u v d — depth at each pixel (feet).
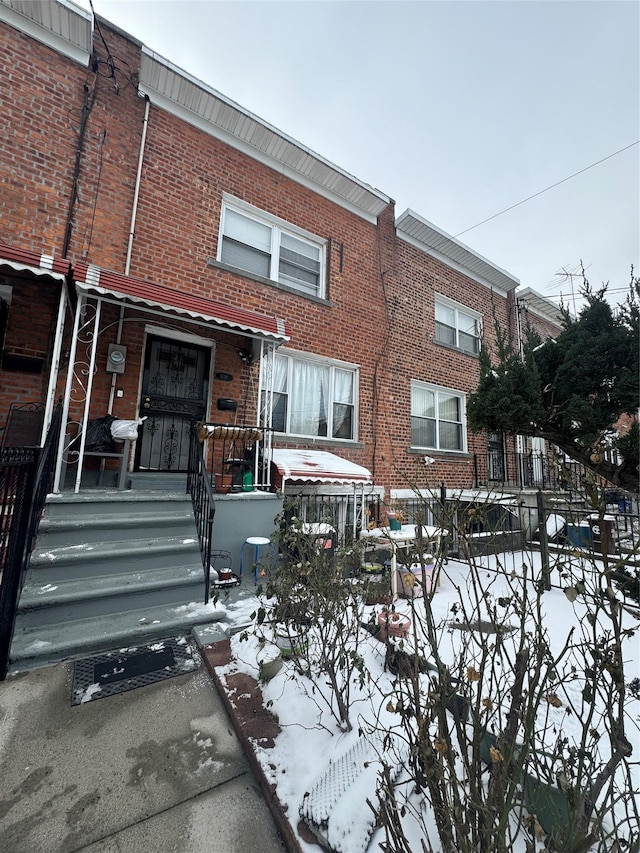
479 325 36.32
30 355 16.30
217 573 13.67
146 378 19.61
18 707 8.13
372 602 11.96
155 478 18.31
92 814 5.92
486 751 6.41
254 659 9.97
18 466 9.52
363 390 26.86
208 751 7.31
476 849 4.05
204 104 21.38
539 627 4.74
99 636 10.30
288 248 25.14
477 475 32.35
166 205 20.21
